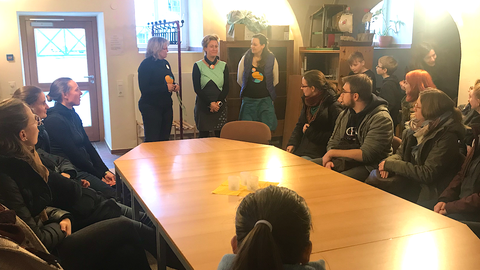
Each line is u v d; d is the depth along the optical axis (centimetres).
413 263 129
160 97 432
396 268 126
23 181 170
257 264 83
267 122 476
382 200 187
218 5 548
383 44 480
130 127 545
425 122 258
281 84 549
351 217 167
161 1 575
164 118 444
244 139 357
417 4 304
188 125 535
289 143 377
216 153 288
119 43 518
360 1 466
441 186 253
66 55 559
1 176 165
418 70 312
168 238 151
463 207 217
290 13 520
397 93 369
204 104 455
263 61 458
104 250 187
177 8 587
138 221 227
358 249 138
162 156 279
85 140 323
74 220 221
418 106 260
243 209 94
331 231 153
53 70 557
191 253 137
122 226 194
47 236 173
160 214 172
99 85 586
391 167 272
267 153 287
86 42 565
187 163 258
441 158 247
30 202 173
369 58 441
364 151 296
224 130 361
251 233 86
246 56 461
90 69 576
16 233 121
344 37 439
